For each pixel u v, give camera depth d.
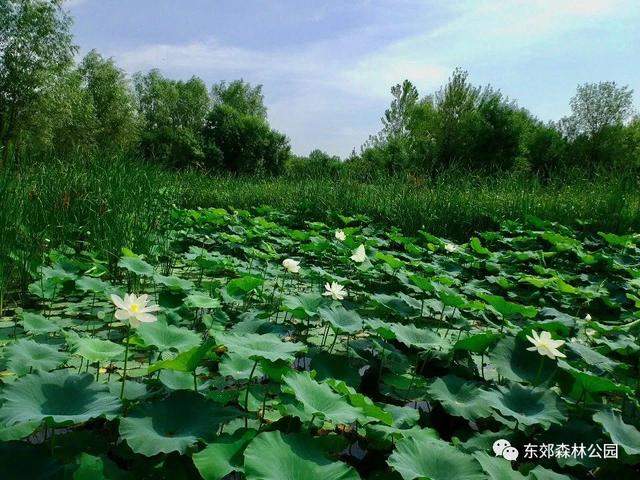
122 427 1.79
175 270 5.77
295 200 11.71
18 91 22.16
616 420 2.25
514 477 1.86
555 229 8.21
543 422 2.17
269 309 4.38
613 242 7.16
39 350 2.54
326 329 3.76
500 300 3.50
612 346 3.13
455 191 9.64
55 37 23.66
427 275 5.80
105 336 3.52
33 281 4.54
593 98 36.38
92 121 26.47
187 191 11.93
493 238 7.84
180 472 1.87
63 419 1.70
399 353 3.09
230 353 2.56
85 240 5.96
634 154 33.03
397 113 35.09
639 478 2.10
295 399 2.20
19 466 1.65
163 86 48.41
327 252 6.69
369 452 2.30
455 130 28.91
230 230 8.06
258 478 1.59
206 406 2.02
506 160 28.31
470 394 2.51
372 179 12.18
